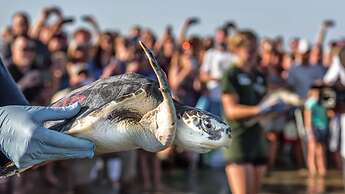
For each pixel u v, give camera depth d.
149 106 3.27
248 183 7.91
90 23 15.40
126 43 13.23
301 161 16.56
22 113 3.26
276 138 15.51
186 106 3.43
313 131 15.17
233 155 7.85
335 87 13.02
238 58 8.02
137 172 13.12
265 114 7.68
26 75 10.52
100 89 3.46
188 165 14.91
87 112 3.33
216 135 3.29
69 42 14.92
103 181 12.48
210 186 12.95
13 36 11.80
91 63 13.12
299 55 15.59
